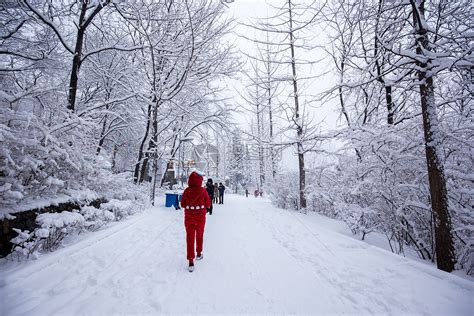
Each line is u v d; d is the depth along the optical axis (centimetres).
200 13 1025
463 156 558
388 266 400
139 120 1304
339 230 725
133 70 1160
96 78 1216
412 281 346
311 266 407
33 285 304
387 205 590
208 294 308
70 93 755
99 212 546
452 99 532
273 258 446
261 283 343
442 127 529
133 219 705
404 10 684
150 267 389
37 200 445
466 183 543
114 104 1196
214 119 1479
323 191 934
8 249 369
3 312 247
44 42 912
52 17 814
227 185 4303
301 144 1148
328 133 806
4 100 426
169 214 889
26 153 446
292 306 285
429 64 461
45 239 405
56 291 298
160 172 2272
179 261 423
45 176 462
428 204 556
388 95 841
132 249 466
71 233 500
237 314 265
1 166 397
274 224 766
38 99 596
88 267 370
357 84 721
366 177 693
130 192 866
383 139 610
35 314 250
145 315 257
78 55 782
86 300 283
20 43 924
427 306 284
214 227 725
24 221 394
